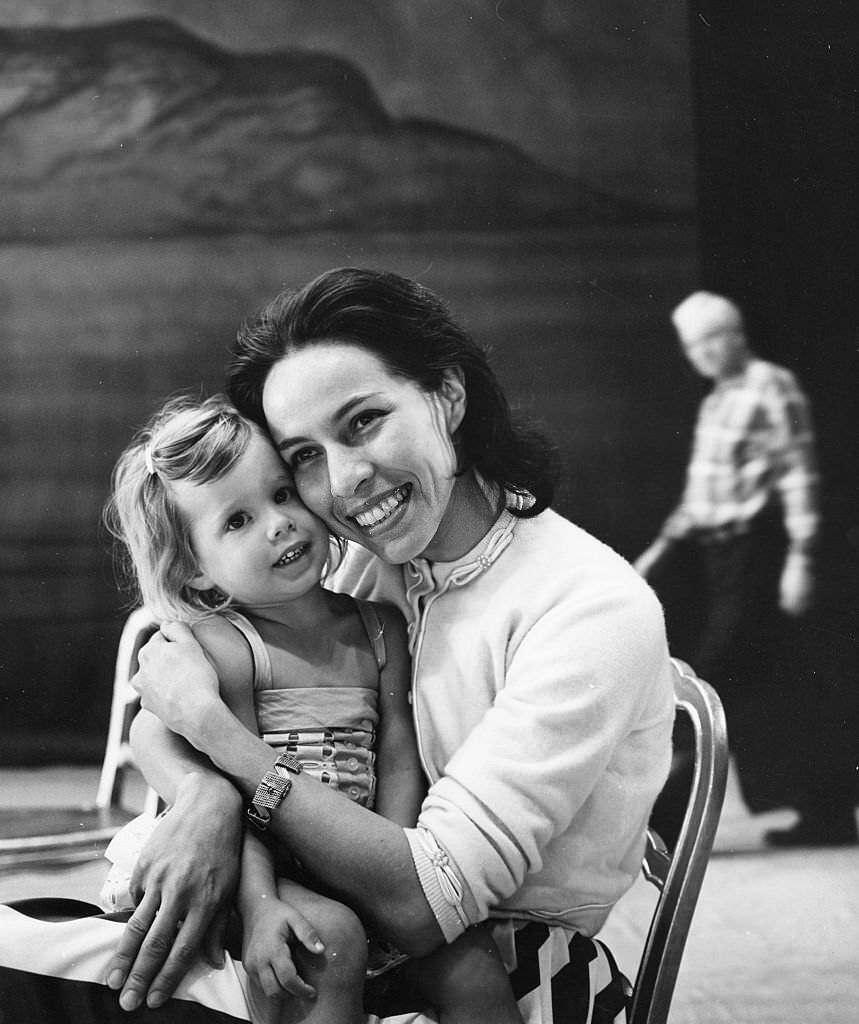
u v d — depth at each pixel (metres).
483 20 7.05
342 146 7.10
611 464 6.74
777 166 6.65
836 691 5.66
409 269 7.07
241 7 7.08
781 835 4.64
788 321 6.47
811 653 5.80
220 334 7.05
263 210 7.10
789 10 6.61
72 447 6.84
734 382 6.36
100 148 7.02
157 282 7.04
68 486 6.76
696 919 3.65
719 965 3.26
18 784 5.52
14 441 6.82
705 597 5.97
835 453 6.13
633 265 6.90
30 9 7.01
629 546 6.68
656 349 6.83
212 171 7.07
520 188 7.05
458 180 7.07
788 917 3.64
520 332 6.93
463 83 7.07
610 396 6.79
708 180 6.80
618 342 6.85
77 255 6.99
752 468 6.11
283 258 7.10
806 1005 2.98
